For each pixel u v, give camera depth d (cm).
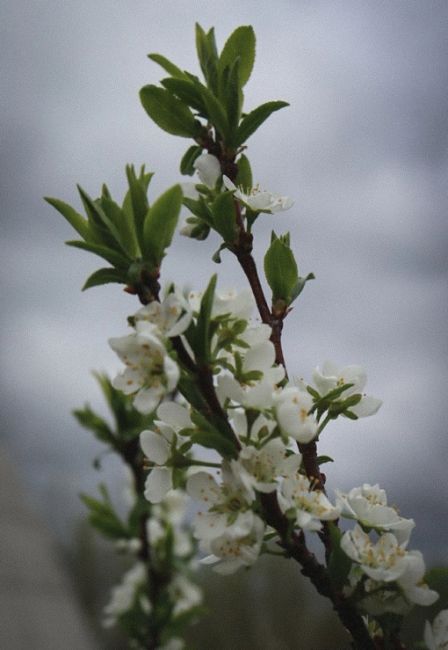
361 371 54
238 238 54
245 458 48
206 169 55
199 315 49
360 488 52
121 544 74
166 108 56
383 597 49
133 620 72
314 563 49
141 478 72
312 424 49
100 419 71
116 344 49
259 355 50
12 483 153
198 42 57
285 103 55
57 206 52
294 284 54
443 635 48
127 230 51
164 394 49
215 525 48
